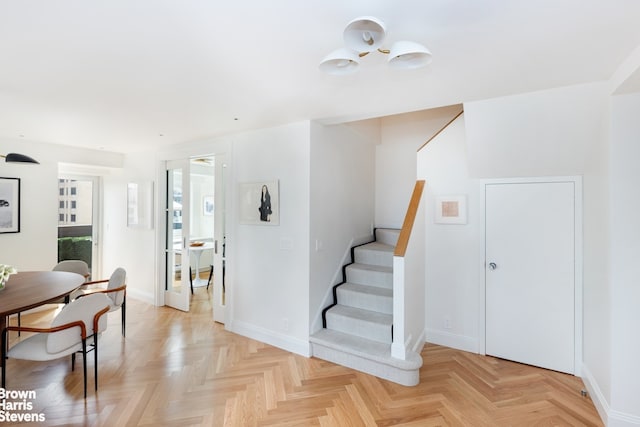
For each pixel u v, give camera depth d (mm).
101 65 1944
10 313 2215
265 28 1530
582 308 2842
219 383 2680
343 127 3910
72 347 2379
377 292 3480
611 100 2150
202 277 6508
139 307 4684
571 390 2623
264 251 3547
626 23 1482
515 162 2936
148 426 2133
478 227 3305
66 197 5230
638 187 2107
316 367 2973
